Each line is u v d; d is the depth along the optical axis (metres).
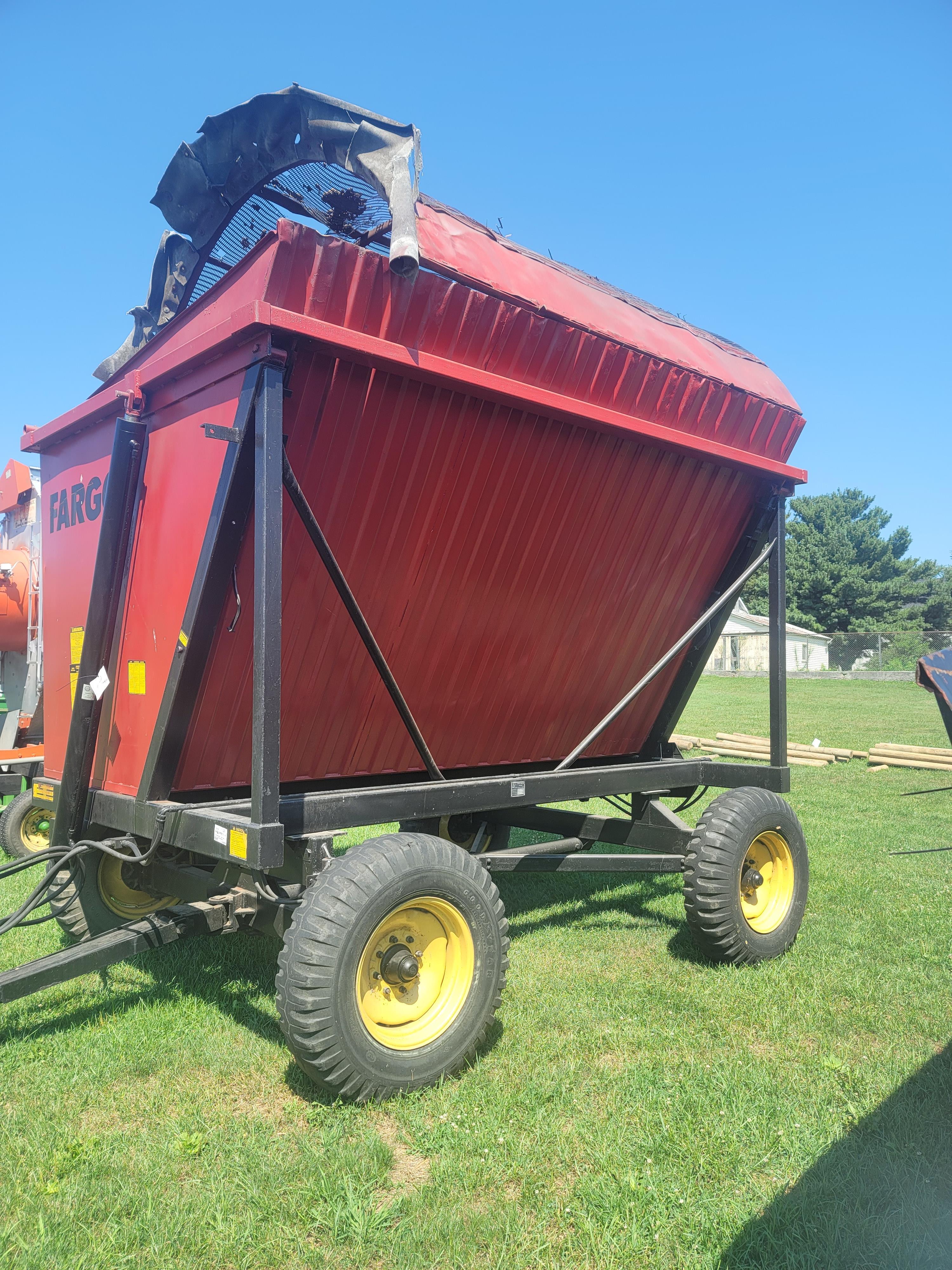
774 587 5.40
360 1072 3.12
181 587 3.63
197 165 4.21
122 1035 3.80
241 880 4.03
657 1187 2.70
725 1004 4.20
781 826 4.96
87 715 4.09
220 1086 3.38
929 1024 3.97
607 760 6.00
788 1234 2.48
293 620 3.76
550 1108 3.21
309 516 3.42
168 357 3.61
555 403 3.91
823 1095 3.31
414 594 4.09
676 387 4.57
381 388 3.51
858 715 23.12
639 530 4.85
